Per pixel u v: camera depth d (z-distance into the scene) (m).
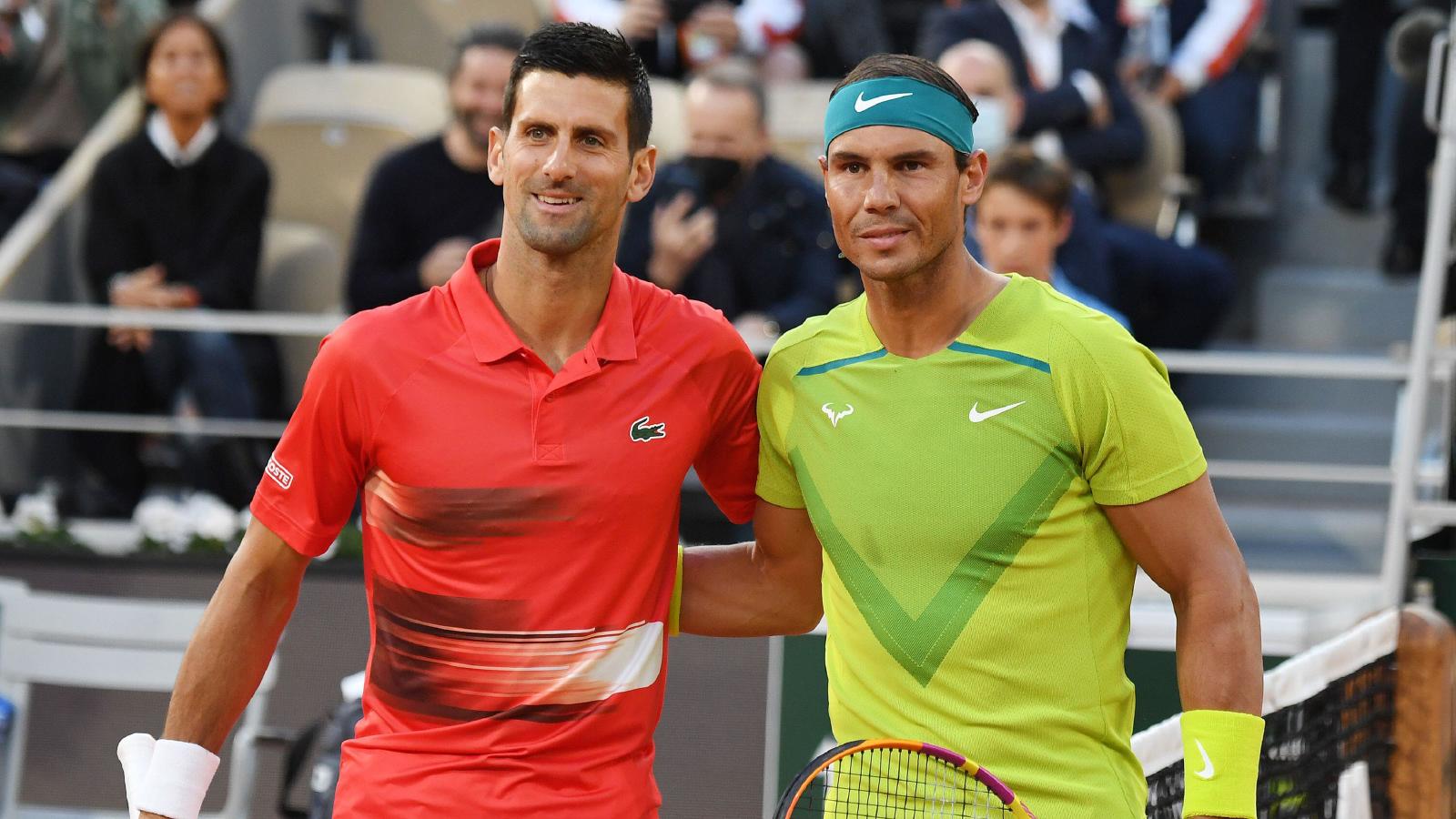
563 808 9.33
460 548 9.36
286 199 25.36
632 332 9.65
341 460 9.59
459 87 20.67
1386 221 27.61
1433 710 13.48
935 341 9.52
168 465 21.25
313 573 17.67
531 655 9.37
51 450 20.81
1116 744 9.46
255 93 28.12
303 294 23.41
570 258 9.33
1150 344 22.88
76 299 23.70
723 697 16.75
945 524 9.30
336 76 25.98
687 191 19.69
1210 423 23.03
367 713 9.88
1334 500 22.66
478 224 20.91
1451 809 13.49
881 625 9.43
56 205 23.30
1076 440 9.27
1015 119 21.16
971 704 9.29
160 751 9.54
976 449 9.30
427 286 20.34
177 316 19.86
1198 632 9.09
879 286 9.42
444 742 9.42
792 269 19.86
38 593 18.47
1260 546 20.67
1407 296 25.81
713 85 19.84
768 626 10.64
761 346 18.42
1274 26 28.05
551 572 9.37
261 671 9.84
